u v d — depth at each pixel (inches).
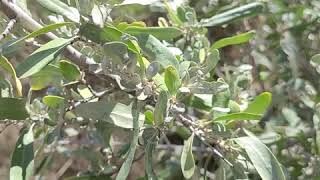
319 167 20.3
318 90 23.1
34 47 15.4
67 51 15.5
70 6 14.6
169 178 23.2
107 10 14.6
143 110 16.9
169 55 15.2
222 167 16.4
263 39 24.4
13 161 14.5
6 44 14.3
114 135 22.7
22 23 14.7
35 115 15.8
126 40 14.6
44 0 14.5
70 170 27.8
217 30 23.9
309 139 21.5
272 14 23.3
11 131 33.7
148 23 22.3
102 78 16.3
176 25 19.8
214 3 23.5
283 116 22.8
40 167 22.7
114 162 20.4
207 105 17.9
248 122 19.3
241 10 20.4
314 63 19.3
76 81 15.9
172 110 14.9
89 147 22.4
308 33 23.9
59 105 15.6
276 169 14.9
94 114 14.8
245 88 21.0
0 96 16.1
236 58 24.0
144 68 14.8
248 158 16.1
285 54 23.8
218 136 16.0
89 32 14.5
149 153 14.9
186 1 22.6
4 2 14.5
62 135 17.5
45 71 16.2
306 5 23.7
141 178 19.4
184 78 15.3
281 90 23.3
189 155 14.5
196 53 17.9
